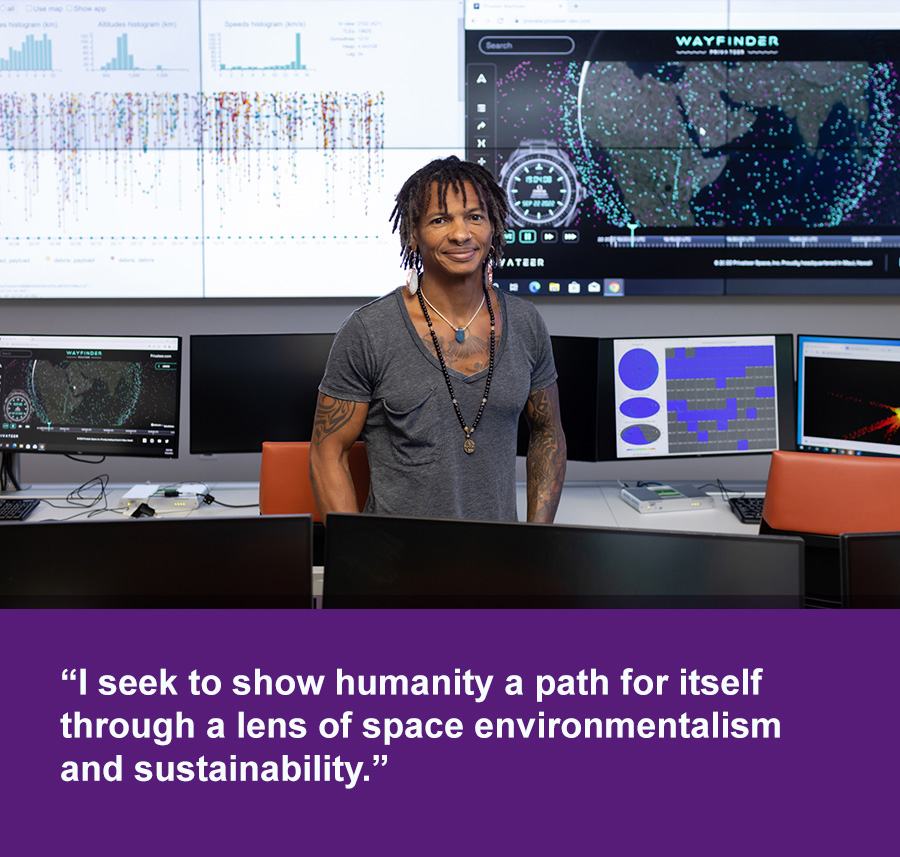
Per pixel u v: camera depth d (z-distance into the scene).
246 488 2.55
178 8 3.07
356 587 0.79
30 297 3.20
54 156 3.13
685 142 3.14
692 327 3.29
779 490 1.58
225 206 3.17
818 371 2.30
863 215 3.17
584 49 3.11
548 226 3.18
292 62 3.11
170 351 2.30
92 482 2.60
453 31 3.10
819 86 3.12
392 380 1.52
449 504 1.53
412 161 3.16
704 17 3.09
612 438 2.31
